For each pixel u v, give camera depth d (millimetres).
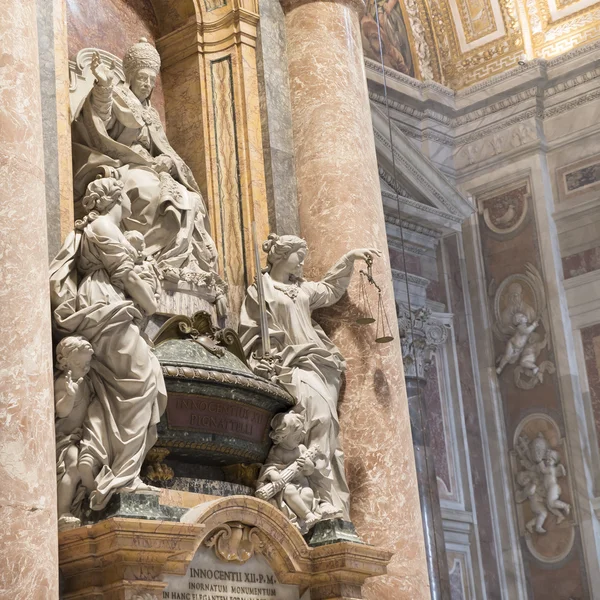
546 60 12203
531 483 11047
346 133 7996
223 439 6293
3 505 4734
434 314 11281
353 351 7480
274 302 7164
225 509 5938
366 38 11891
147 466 6141
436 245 11680
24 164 5227
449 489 10711
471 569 10555
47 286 5254
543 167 11984
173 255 6906
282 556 6230
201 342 6422
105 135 6832
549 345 11492
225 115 8008
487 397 11375
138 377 5727
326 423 6895
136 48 7379
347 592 6355
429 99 12289
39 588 4746
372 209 7902
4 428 4828
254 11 8203
